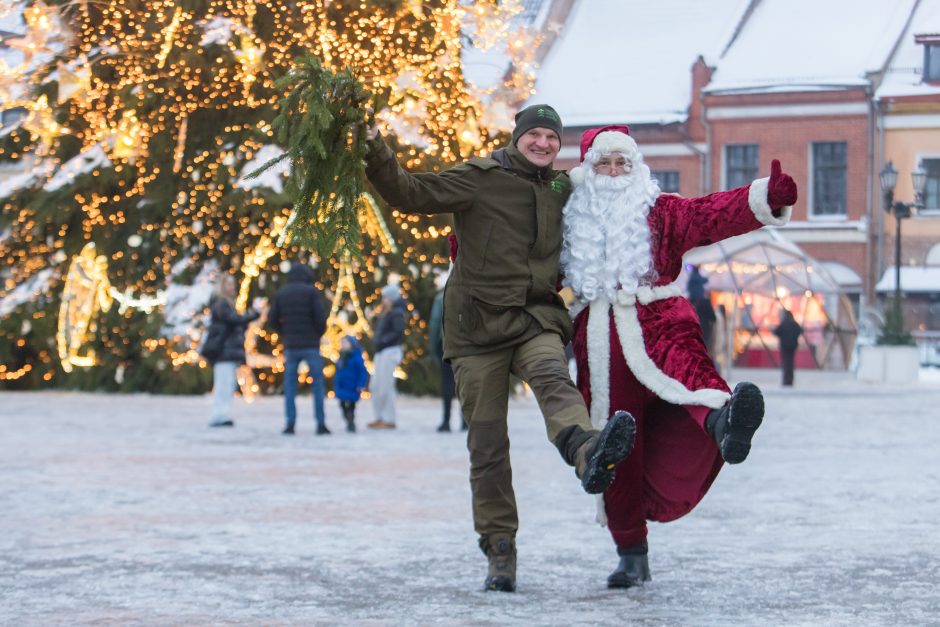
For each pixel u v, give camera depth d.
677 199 7.27
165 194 28.81
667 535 9.58
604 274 7.21
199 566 8.28
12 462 14.97
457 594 7.33
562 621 6.56
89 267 29.59
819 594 7.28
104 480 13.23
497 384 7.34
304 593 7.37
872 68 59.56
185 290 29.48
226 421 21.14
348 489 12.55
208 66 27.75
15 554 8.75
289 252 28.34
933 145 59.06
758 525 10.09
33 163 33.06
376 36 26.48
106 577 7.89
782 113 60.09
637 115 61.62
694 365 6.98
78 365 29.84
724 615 6.70
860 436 19.27
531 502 11.53
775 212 6.91
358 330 28.59
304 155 6.70
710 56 61.53
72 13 27.81
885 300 59.12
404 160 26.55
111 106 28.94
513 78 26.81
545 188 7.35
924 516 10.61
